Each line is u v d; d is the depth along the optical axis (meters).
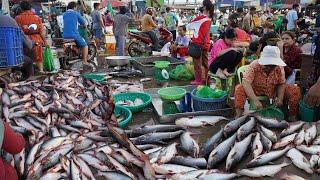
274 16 18.97
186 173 3.24
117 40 11.45
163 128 4.20
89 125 4.08
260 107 4.48
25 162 3.19
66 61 9.71
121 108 5.23
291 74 5.63
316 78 4.87
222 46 6.34
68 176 3.01
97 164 3.17
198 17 6.85
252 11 14.55
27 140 3.65
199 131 4.51
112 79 7.87
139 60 9.33
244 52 6.47
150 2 22.55
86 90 5.56
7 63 5.17
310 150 3.68
